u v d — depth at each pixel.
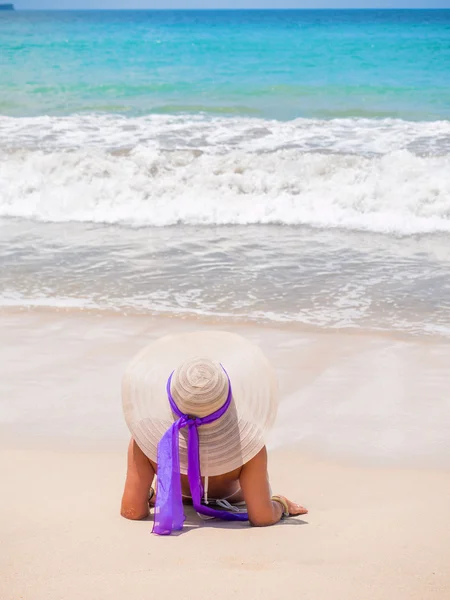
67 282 6.89
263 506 2.90
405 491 3.44
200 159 10.57
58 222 9.24
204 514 2.96
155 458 2.81
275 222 9.16
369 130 13.40
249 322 5.88
